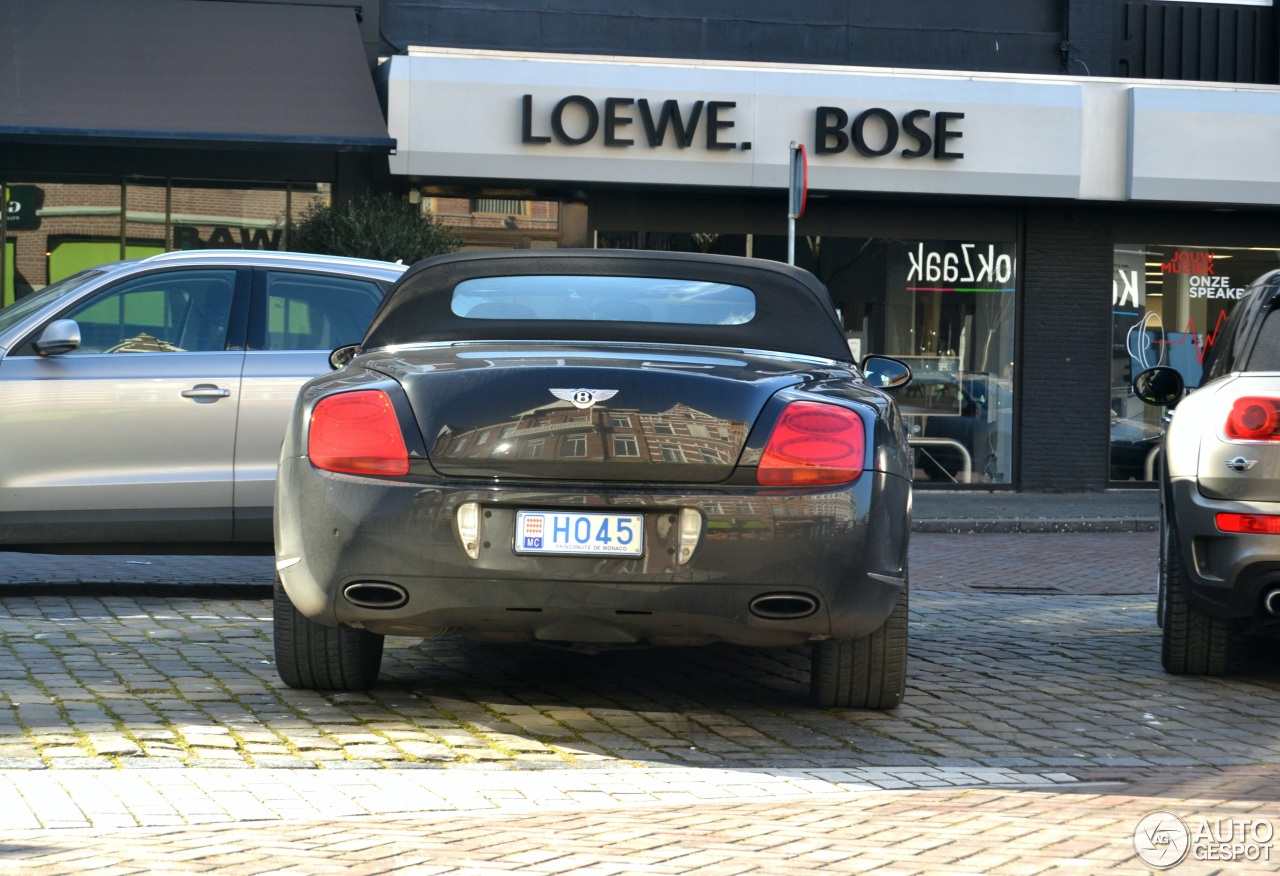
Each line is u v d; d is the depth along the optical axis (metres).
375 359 5.79
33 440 8.59
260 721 5.77
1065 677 7.43
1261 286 7.46
